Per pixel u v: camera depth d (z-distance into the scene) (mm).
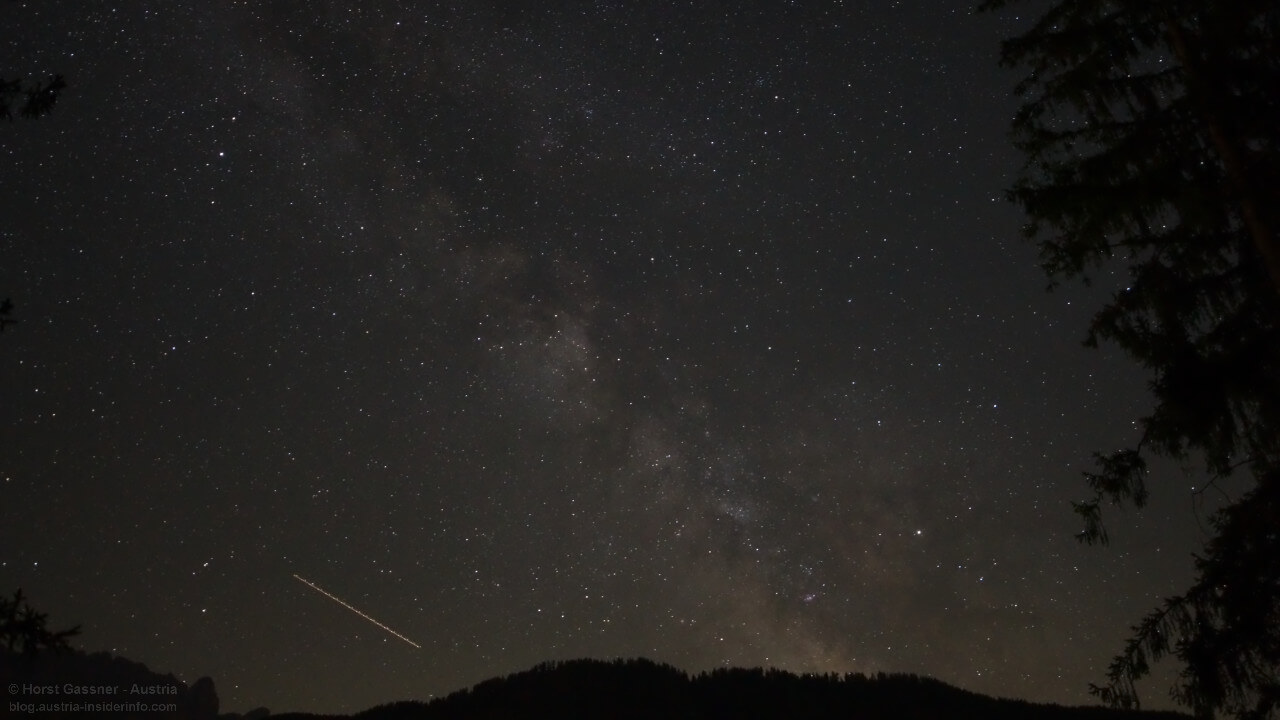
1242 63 7395
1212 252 7688
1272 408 7125
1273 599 6672
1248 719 6527
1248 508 6973
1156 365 7527
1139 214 7719
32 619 4816
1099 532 7602
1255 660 6625
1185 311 7621
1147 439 7551
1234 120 7375
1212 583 6918
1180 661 6781
